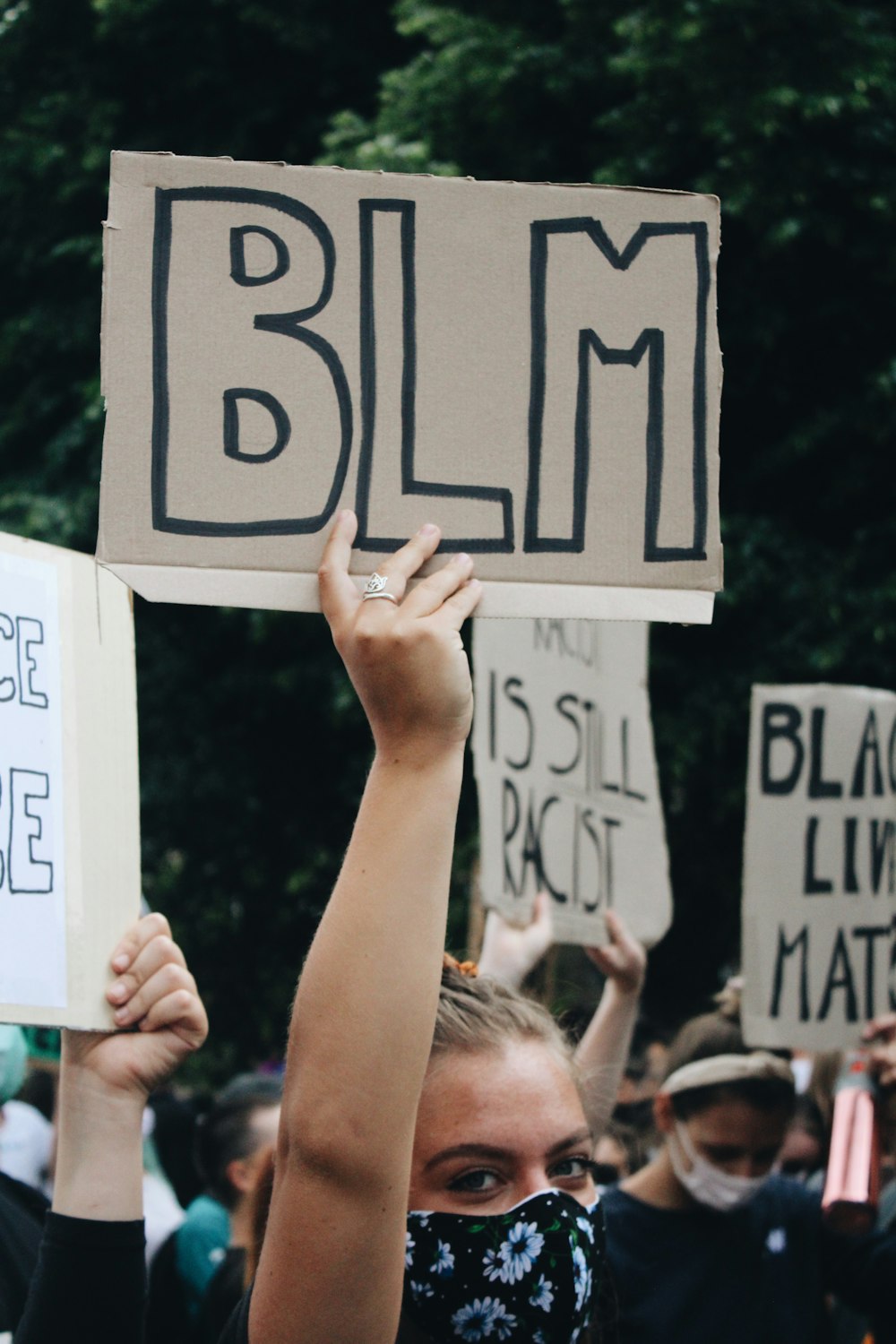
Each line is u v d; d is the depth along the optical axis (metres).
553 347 2.62
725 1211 4.70
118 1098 2.82
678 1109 4.74
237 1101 6.09
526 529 2.57
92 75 15.85
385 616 2.30
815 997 5.66
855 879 5.79
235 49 15.75
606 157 12.83
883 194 12.12
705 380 2.63
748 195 11.95
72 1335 2.67
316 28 15.49
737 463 13.03
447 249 2.61
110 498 2.50
